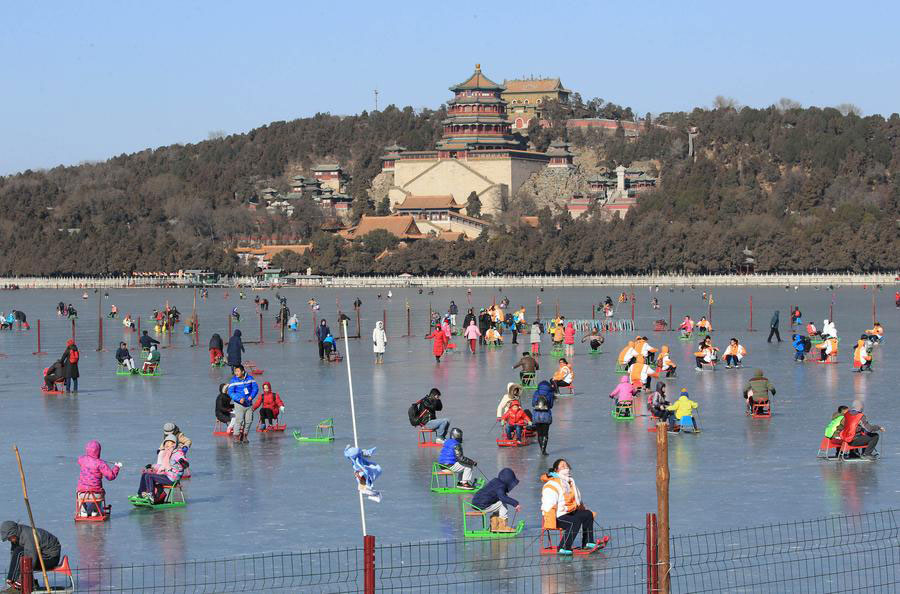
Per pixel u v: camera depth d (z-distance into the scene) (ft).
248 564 124.57
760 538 132.36
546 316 637.71
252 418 201.26
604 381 279.49
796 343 323.78
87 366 332.60
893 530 134.41
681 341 412.36
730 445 188.96
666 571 100.53
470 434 200.54
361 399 249.96
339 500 153.28
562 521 127.13
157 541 134.10
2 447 192.13
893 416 217.56
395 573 120.78
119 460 180.55
